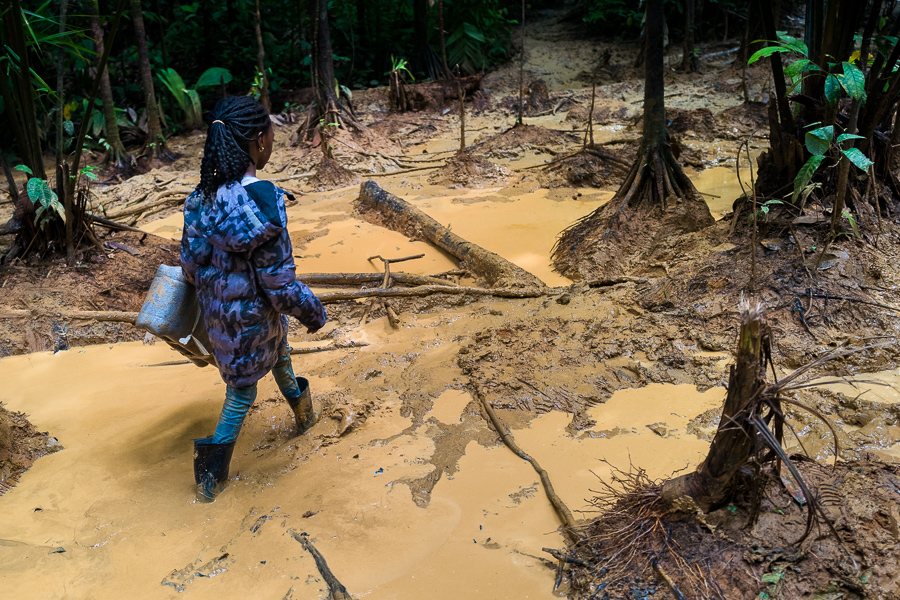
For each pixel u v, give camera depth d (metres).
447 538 3.05
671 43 15.11
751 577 2.54
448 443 3.72
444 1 14.91
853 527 2.66
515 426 3.82
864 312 4.38
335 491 3.40
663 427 3.67
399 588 2.80
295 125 12.32
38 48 6.36
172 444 3.88
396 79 12.58
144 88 10.56
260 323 3.28
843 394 3.74
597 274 5.74
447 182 8.87
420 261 6.45
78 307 5.50
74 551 3.09
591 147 8.73
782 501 2.77
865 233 4.89
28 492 3.52
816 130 4.44
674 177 6.29
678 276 4.99
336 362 4.68
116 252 6.04
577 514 3.11
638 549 2.75
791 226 4.92
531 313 5.01
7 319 5.26
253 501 3.39
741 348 2.48
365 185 8.17
